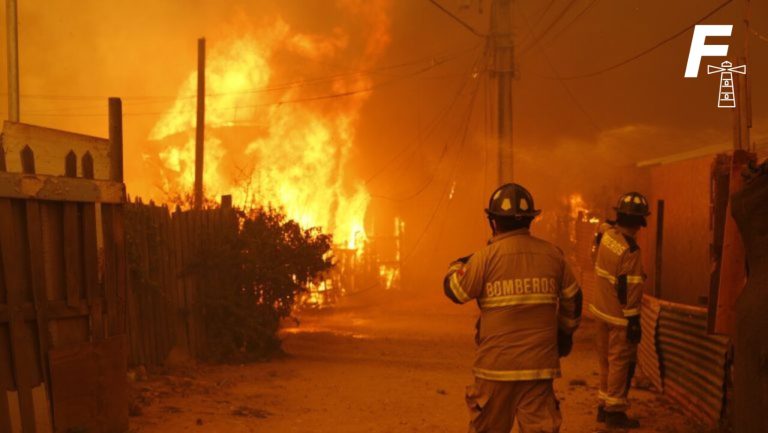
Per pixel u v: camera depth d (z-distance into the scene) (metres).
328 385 10.30
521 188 5.13
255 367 12.02
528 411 4.81
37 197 6.08
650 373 9.90
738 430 4.63
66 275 6.42
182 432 7.19
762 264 4.58
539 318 4.87
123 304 7.09
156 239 11.16
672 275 13.00
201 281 12.37
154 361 11.09
